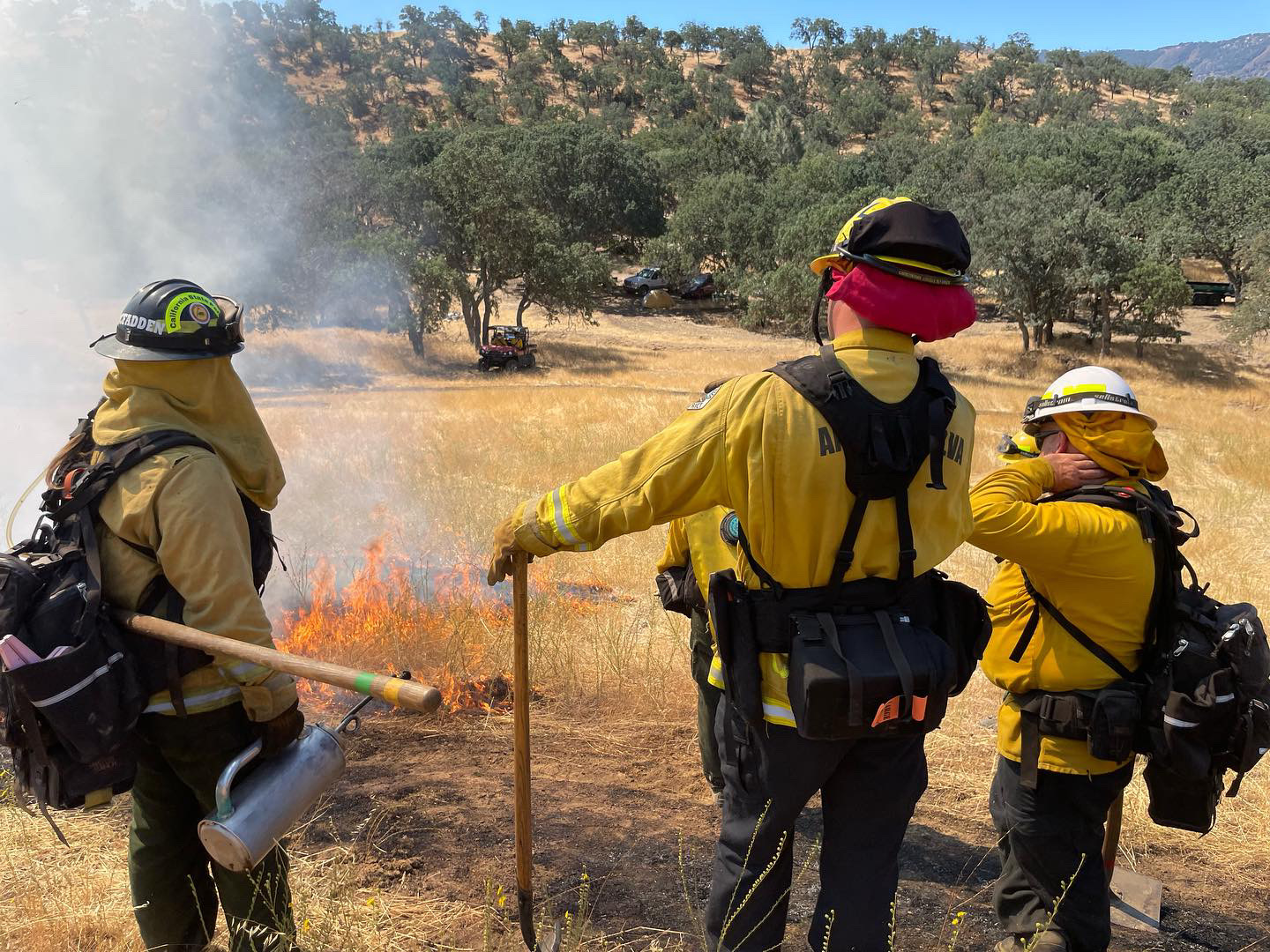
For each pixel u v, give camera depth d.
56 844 2.97
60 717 1.95
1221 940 2.99
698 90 192.62
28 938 2.51
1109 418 2.48
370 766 3.78
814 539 1.84
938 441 1.88
